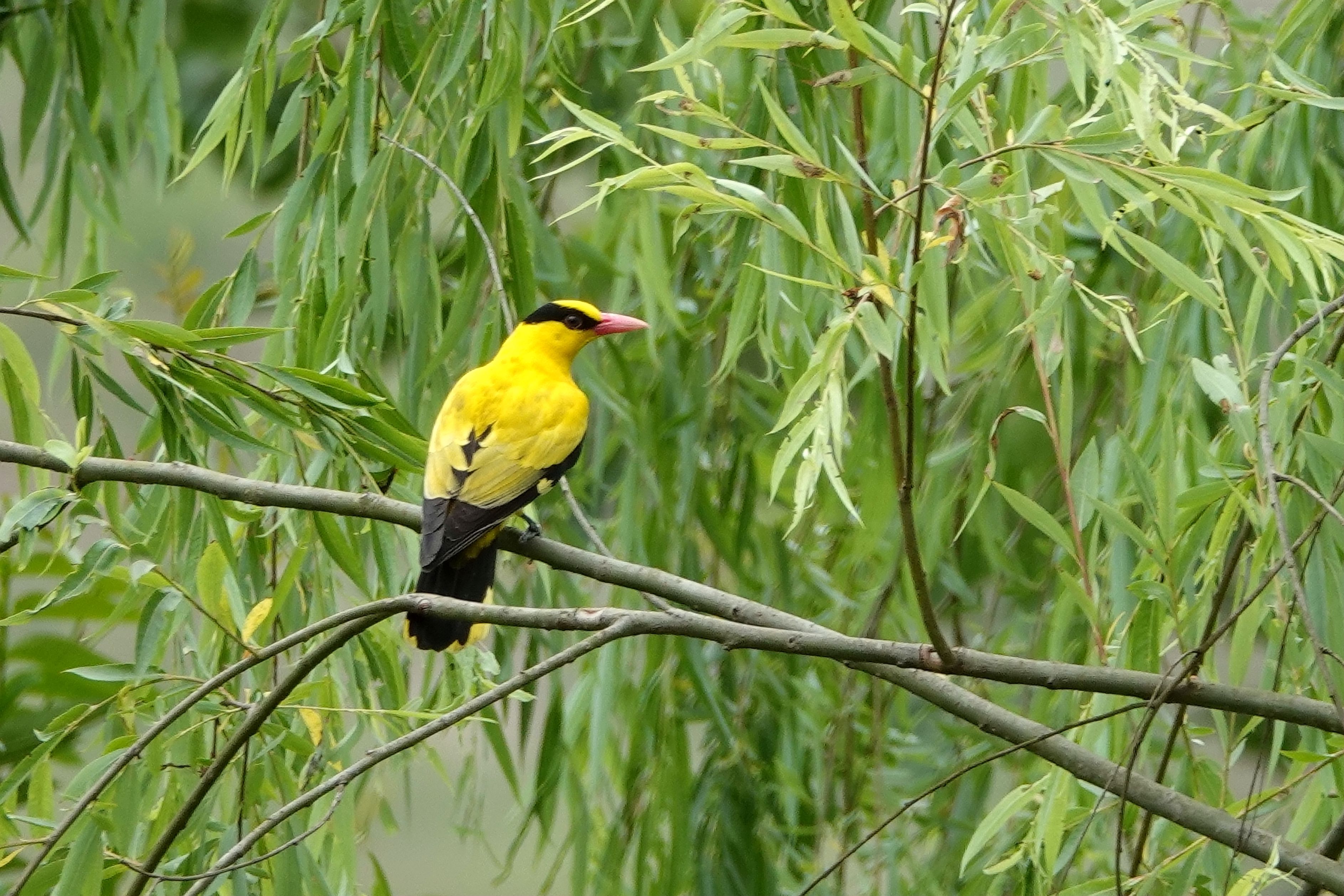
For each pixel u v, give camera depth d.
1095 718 6.38
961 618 11.01
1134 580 7.59
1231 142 8.44
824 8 8.41
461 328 8.54
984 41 5.73
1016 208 6.45
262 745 7.84
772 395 10.35
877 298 5.23
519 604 9.53
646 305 9.00
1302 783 7.54
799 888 10.20
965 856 7.11
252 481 7.22
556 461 7.77
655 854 9.70
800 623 6.48
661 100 5.79
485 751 9.30
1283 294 8.45
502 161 8.64
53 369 8.73
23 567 6.51
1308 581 7.03
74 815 6.30
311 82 8.75
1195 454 7.78
